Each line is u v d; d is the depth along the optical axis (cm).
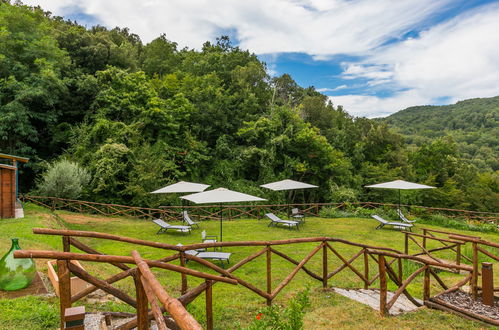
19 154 1905
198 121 2567
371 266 780
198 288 334
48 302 382
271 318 277
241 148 2534
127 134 1984
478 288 504
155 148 2050
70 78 2222
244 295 526
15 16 1994
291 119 2659
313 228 1257
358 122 3741
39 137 2094
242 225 1317
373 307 469
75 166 1623
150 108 2105
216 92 2666
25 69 1927
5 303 363
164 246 358
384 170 2992
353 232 1196
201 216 1506
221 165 2423
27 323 315
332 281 643
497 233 1276
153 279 157
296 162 2484
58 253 217
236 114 2833
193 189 1208
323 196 2661
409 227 1297
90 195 1739
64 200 1541
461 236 520
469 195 2961
